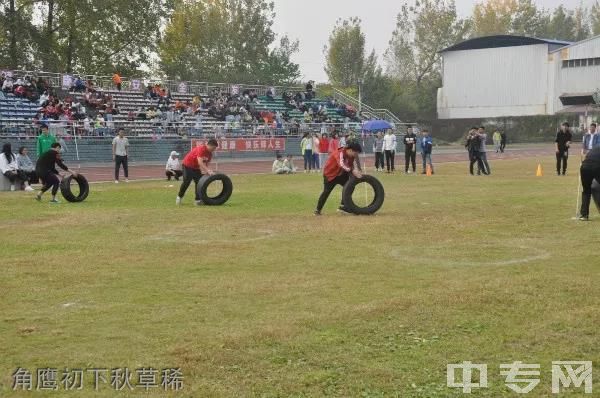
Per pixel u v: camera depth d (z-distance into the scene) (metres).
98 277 8.96
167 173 27.50
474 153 28.20
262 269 9.38
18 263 9.88
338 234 12.30
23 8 54.53
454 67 78.19
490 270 9.11
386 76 85.81
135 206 17.41
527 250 10.52
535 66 73.31
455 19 92.25
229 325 6.75
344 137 34.62
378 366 5.63
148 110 44.72
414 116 82.31
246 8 76.56
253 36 76.62
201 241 11.73
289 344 6.14
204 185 17.25
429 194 19.62
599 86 69.88
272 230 12.89
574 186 21.83
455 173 29.66
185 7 68.75
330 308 7.30
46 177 18.38
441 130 76.94
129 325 6.79
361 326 6.63
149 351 6.02
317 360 5.77
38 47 53.78
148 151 41.06
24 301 7.75
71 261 10.02
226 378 5.42
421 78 93.62
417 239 11.68
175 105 46.81
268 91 56.44
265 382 5.34
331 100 59.38
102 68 58.56
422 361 5.73
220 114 48.22
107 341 6.31
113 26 56.25
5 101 38.75
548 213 14.91
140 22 56.84
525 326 6.57
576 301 7.39
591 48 69.94
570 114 70.38
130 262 9.94
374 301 7.56
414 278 8.71
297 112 54.47
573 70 71.06
